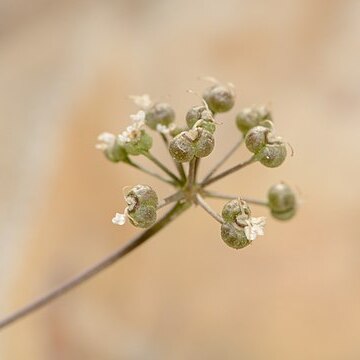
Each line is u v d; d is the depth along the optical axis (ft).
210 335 0.37
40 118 0.41
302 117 0.40
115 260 0.23
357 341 0.36
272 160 0.22
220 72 0.41
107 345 0.37
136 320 0.37
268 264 0.38
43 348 0.37
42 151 0.41
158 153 0.38
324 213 0.38
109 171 0.39
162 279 0.38
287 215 0.24
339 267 0.37
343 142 0.39
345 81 0.41
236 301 0.37
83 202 0.39
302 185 0.38
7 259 0.39
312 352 0.36
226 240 0.20
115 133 0.40
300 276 0.37
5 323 0.23
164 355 0.37
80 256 0.38
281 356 0.36
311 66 0.41
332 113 0.40
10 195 0.40
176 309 0.37
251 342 0.37
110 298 0.38
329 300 0.37
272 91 0.41
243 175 0.38
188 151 0.20
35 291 0.38
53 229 0.39
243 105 0.40
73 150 0.40
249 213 0.20
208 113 0.21
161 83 0.41
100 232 0.39
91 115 0.41
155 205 0.21
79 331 0.37
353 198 0.38
